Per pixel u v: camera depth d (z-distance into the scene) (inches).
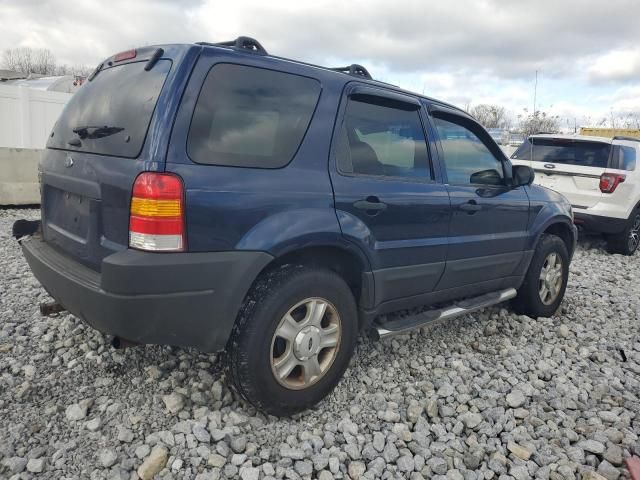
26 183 337.4
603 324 197.0
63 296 110.2
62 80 530.6
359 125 128.4
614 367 159.6
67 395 120.3
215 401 120.1
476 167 162.4
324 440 111.0
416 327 140.2
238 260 102.2
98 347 141.9
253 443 107.4
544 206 187.8
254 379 107.7
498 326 183.0
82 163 110.9
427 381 138.1
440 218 143.9
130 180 97.0
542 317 194.5
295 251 115.0
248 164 106.0
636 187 327.3
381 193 127.2
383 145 133.6
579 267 290.0
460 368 147.4
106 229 104.0
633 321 203.2
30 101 404.5
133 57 116.7
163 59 106.6
